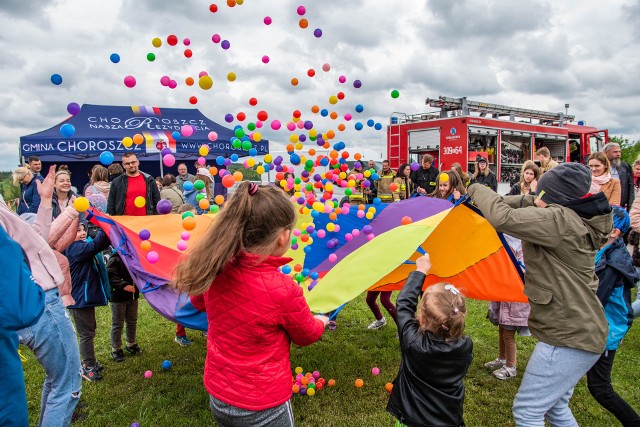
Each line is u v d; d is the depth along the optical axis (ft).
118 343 15.89
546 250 8.80
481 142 46.24
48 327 9.12
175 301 11.61
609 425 12.03
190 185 13.56
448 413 7.99
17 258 6.06
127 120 43.80
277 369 6.77
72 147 35.86
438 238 12.92
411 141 49.32
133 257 12.84
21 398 6.34
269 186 6.97
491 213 8.91
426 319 8.09
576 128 59.31
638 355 16.29
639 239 18.60
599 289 10.41
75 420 12.34
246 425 6.66
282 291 6.60
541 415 8.89
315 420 12.28
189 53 14.21
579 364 8.64
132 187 20.97
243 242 6.55
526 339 17.94
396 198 32.94
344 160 16.24
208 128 47.96
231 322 6.61
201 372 15.17
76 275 13.80
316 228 16.76
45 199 10.43
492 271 13.37
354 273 10.83
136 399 13.42
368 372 15.05
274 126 15.35
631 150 70.28
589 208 8.63
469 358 8.11
